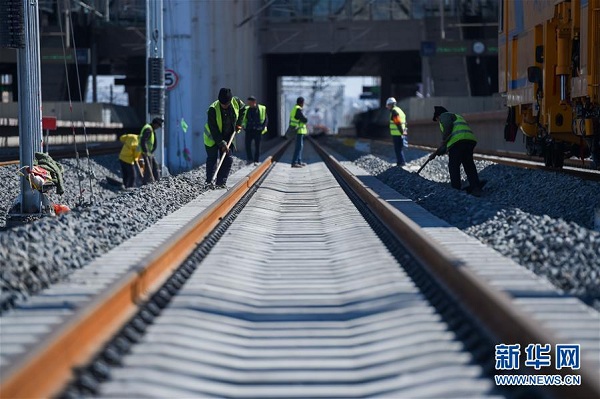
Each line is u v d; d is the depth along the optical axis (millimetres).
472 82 112688
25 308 11594
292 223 22969
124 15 111812
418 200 27172
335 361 9414
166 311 11383
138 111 150125
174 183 30078
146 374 8484
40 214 26047
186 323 10664
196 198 27750
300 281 14281
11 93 132625
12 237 15281
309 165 55656
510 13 38406
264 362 9398
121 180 49156
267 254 17453
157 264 13711
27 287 13094
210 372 8867
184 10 49219
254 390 8383
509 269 13609
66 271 14664
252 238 19297
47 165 26531
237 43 73875
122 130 111938
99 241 17766
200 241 17953
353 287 13492
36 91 26422
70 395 7641
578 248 14766
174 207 25000
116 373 8523
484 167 41750
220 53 55344
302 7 111062
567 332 9570
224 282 13633
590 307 11430
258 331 10828
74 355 8711
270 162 53281
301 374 8945
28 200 26266
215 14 54688
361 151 70062
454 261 12438
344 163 55500
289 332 10734
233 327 10930
